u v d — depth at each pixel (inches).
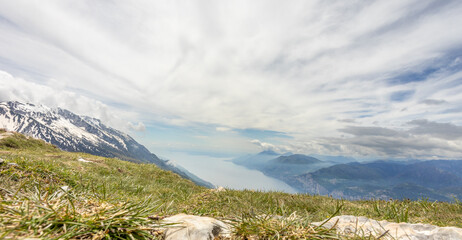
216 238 95.6
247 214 121.2
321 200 390.6
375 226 119.3
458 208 276.5
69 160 641.6
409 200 320.5
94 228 77.8
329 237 90.2
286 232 94.0
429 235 100.0
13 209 81.7
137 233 82.1
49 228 74.3
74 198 105.2
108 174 583.5
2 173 227.8
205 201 322.0
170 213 126.4
